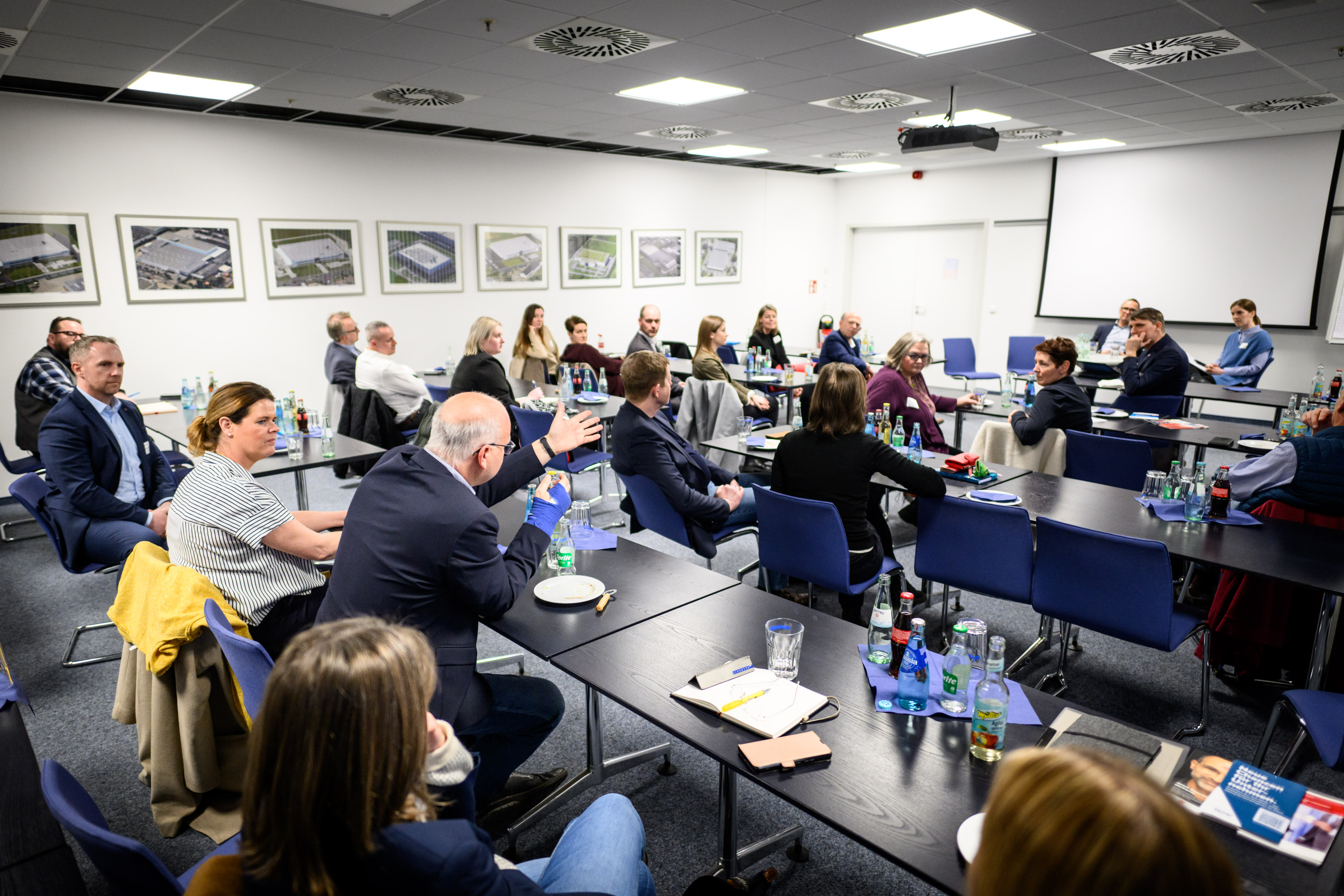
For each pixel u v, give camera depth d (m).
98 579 3.98
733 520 3.53
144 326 5.84
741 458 4.99
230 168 6.09
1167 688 2.91
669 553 4.36
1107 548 2.36
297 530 2.17
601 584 2.18
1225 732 2.62
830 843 2.10
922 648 1.57
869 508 3.38
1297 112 6.14
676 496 3.05
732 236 9.83
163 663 1.92
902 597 1.70
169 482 3.61
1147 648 3.24
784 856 2.05
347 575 1.75
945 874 1.12
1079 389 4.01
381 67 4.63
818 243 10.88
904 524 4.77
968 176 9.54
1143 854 0.56
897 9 3.65
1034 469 3.95
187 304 6.01
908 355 4.31
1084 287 8.72
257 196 6.25
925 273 10.27
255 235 6.27
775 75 4.92
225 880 0.86
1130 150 8.15
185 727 1.98
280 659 0.82
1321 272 7.21
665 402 3.20
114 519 3.14
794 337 10.88
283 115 6.04
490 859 0.94
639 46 4.25
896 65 4.68
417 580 1.72
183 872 1.96
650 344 6.64
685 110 6.04
